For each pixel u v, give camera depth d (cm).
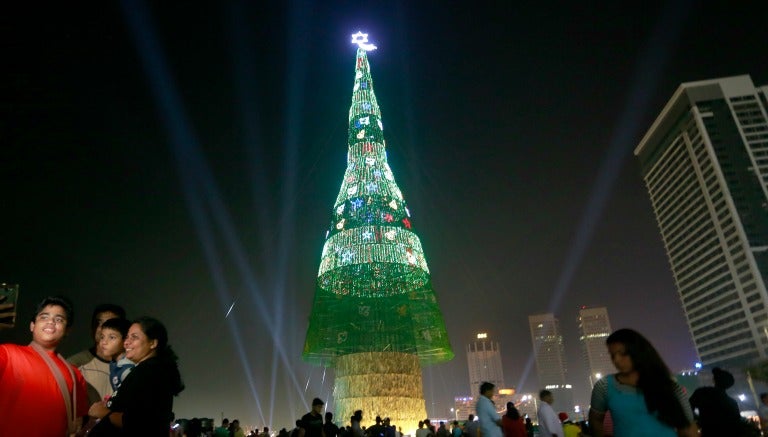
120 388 581
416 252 5653
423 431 2577
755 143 16050
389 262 5412
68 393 643
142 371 591
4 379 591
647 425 543
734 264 15125
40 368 625
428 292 5709
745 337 14500
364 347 5212
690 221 17250
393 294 5366
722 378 897
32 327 670
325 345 5356
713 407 864
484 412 1227
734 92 16825
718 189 15775
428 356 6341
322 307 5544
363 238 5494
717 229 15850
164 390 595
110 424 550
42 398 609
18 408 590
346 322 5347
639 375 566
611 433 765
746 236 14800
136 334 639
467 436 1900
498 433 1210
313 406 1448
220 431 2250
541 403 1347
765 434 1296
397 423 4909
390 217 5662
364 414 4903
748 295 14562
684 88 17088
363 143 6128
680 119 17525
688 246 17338
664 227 18938
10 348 620
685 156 17425
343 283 5394
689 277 17250
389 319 5331
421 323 5578
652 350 575
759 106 16575
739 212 15175
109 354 769
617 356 580
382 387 5012
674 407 541
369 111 6362
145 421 559
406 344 5309
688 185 17300
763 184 15488
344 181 6022
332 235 5700
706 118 16575
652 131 19400
